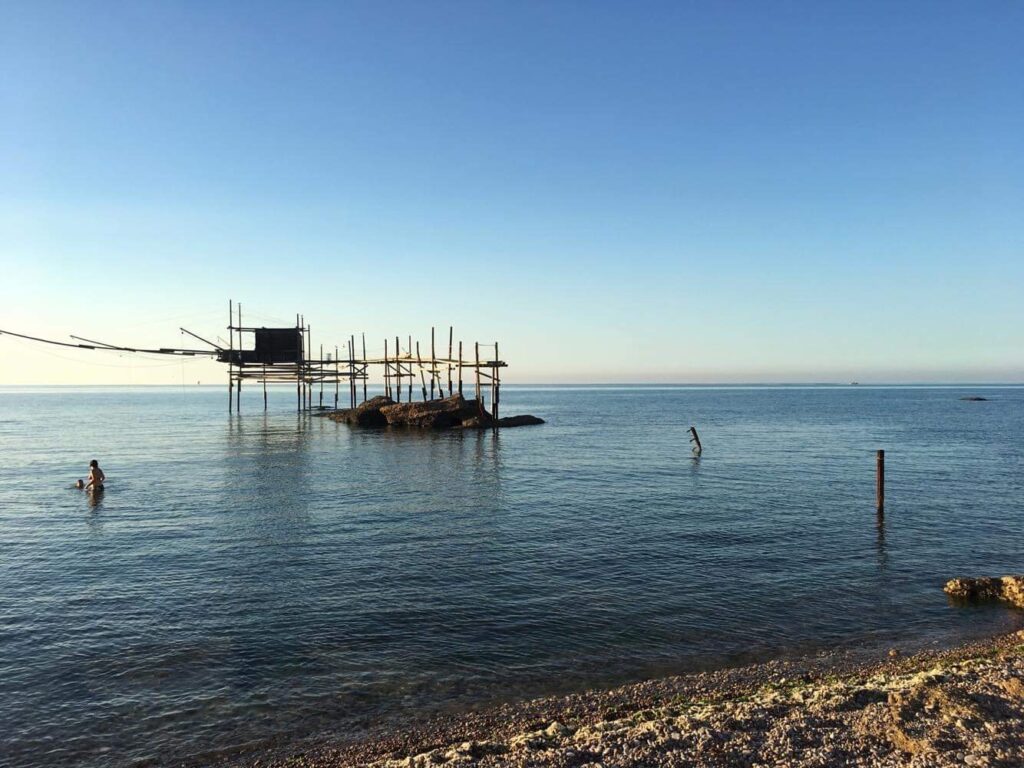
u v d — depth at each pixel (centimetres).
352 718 1095
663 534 2347
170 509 2809
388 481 3572
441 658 1320
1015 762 854
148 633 1447
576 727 1030
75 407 13838
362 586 1766
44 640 1409
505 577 1842
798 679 1211
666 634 1442
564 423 8294
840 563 1997
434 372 7438
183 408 12938
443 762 906
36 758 984
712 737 941
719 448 5241
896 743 912
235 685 1208
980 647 1366
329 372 7919
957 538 2311
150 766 965
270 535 2336
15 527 2473
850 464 4256
